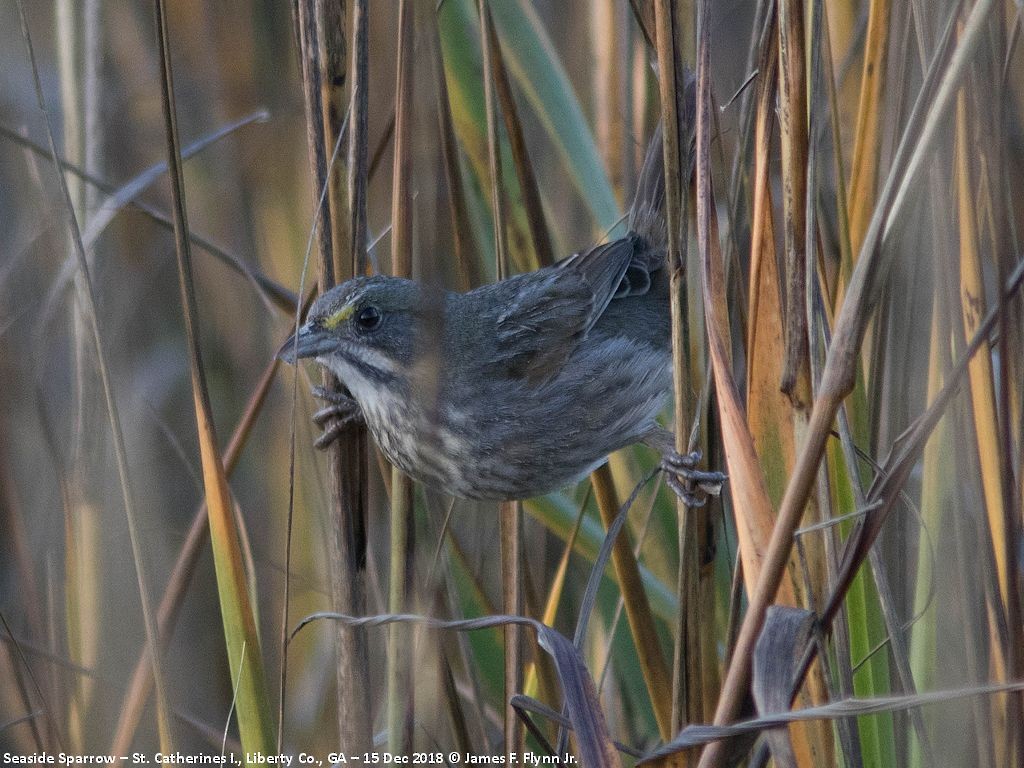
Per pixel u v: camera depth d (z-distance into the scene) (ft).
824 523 17.12
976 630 19.38
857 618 20.34
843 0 24.20
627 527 27.68
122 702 22.98
